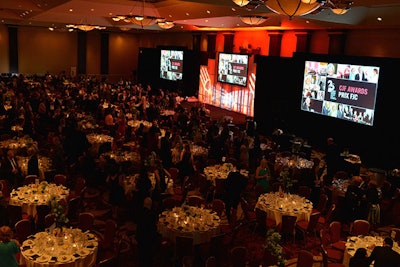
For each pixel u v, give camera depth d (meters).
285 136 16.72
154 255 8.51
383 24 15.92
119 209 10.91
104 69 44.22
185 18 21.12
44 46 41.78
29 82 31.88
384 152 16.25
